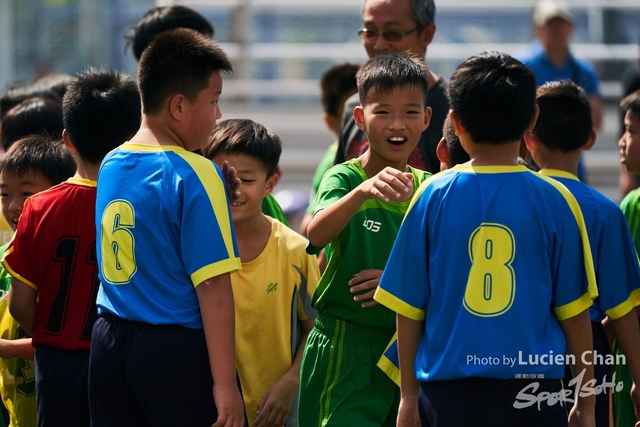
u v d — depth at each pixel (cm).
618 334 1241
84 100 1206
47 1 3641
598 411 1272
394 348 1173
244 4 3184
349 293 1254
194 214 1033
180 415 1034
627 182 2267
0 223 1524
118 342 1046
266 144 1348
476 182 1025
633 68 3088
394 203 1251
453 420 998
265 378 1332
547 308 1016
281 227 1385
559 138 1301
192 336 1039
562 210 1028
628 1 3275
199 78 1079
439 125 1545
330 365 1262
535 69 2644
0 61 3609
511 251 1002
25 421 1365
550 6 2681
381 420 1248
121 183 1066
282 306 1343
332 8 3303
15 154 1395
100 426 1084
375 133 1228
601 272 1231
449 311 1010
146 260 1041
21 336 1361
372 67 1244
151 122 1094
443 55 3119
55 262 1177
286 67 3278
